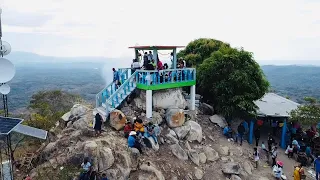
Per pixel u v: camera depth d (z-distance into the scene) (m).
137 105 20.64
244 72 23.34
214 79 25.02
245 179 18.05
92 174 14.23
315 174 19.91
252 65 24.27
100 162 15.12
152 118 19.69
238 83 23.25
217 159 19.09
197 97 25.89
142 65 21.00
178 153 17.80
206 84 25.62
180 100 22.11
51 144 17.98
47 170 15.64
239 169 18.08
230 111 23.61
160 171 15.91
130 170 15.52
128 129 17.95
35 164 17.53
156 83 19.97
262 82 24.56
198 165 17.89
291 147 22.25
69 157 15.66
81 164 15.21
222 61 24.00
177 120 19.88
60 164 15.72
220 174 17.86
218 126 23.23
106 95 21.28
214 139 21.38
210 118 23.75
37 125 26.23
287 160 21.50
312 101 27.88
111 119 18.67
